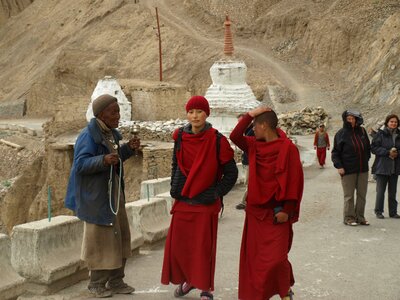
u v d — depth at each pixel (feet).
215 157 20.53
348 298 22.29
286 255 19.08
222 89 92.58
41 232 22.34
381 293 22.88
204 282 20.54
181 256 20.98
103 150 21.30
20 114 235.20
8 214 110.32
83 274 24.39
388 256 28.53
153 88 121.19
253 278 19.21
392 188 38.19
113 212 21.43
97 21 256.32
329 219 38.40
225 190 20.72
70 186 21.79
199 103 20.39
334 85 163.22
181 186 20.88
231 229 35.42
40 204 98.32
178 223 20.94
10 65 288.30
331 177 61.77
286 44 193.36
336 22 179.52
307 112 122.11
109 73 216.74
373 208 42.09
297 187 18.94
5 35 315.17
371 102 131.54
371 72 141.59
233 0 221.66
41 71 257.14
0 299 20.86
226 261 27.71
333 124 122.93
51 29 278.87
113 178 21.63
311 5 199.62
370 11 178.81
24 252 22.30
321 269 26.25
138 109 124.57
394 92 123.44
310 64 180.45
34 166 111.24
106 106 21.38
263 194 19.03
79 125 120.88
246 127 19.24
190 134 20.77
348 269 26.27
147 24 230.48
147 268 26.43
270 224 19.11
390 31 146.41
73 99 123.13
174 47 210.59
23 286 21.89
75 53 230.89
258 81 171.73
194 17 228.43
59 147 97.45
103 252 21.54
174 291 22.58
